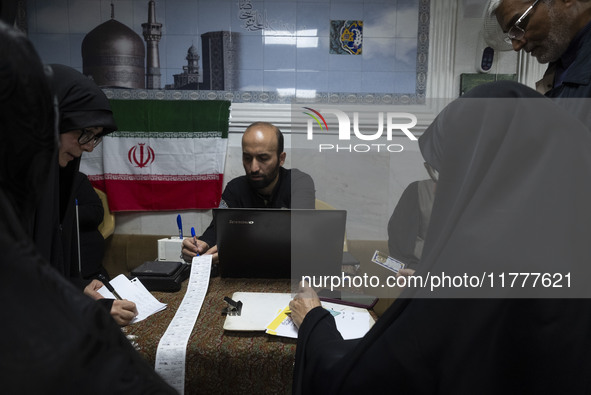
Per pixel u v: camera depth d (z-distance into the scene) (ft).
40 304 0.87
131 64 8.82
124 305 3.63
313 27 8.71
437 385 1.64
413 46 8.68
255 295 4.05
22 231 0.92
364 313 3.45
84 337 0.89
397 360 1.67
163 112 8.64
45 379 0.82
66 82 4.00
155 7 8.70
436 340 1.59
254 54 8.80
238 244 4.40
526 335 1.53
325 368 2.09
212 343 3.17
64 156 4.11
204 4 8.68
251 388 3.16
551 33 3.55
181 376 3.12
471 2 8.36
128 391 0.91
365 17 8.64
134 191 8.71
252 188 6.79
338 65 8.79
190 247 5.19
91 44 8.77
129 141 8.62
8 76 0.90
